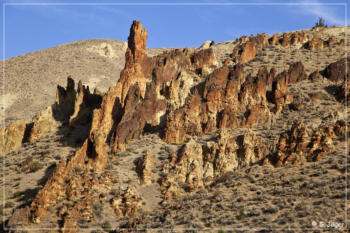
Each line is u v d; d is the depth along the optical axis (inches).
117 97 5083.7
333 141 4266.7
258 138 4549.7
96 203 3895.2
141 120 4975.4
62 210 3772.1
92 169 4311.0
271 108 5078.7
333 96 5221.5
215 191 4005.9
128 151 4658.0
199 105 5049.2
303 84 5536.4
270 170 4133.9
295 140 4281.5
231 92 5118.1
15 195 4109.3
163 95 5364.2
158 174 4303.6
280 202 3617.1
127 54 5467.5
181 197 4013.3
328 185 3698.3
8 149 5113.2
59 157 4714.6
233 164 4333.2
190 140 4559.5
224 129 4589.1
